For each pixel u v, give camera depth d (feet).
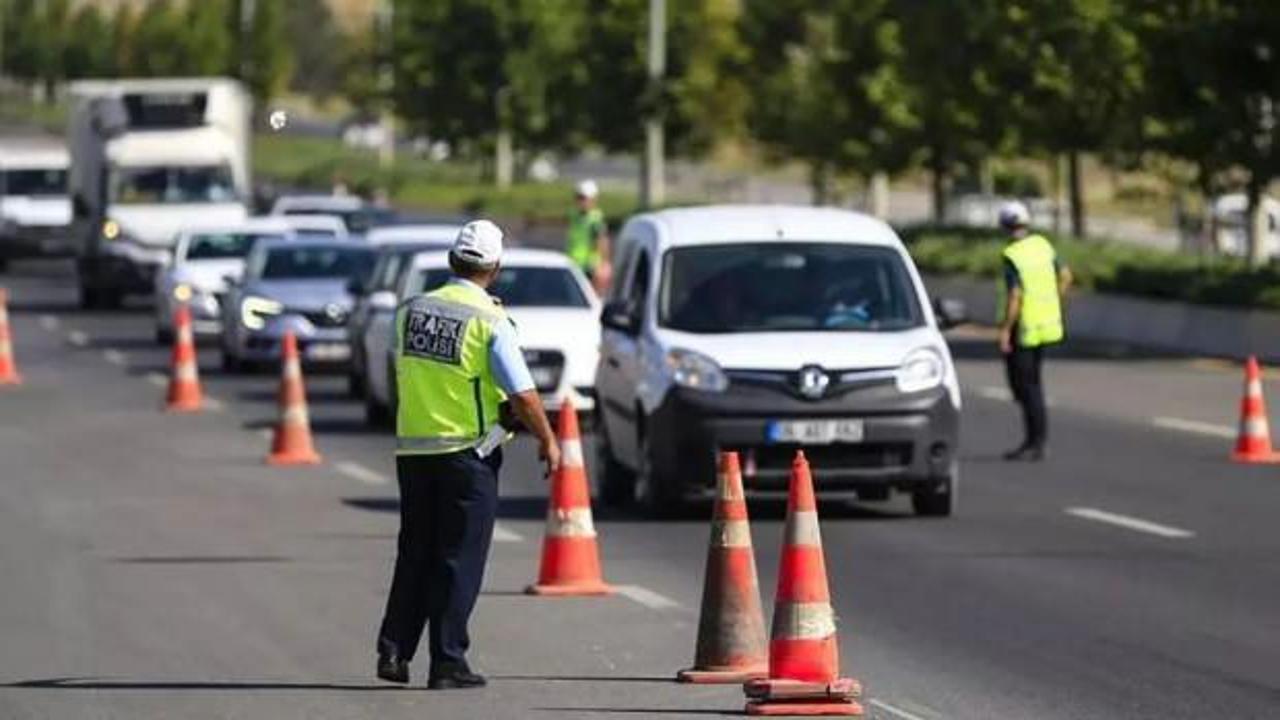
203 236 322.75
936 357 144.25
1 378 261.65
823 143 436.76
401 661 92.53
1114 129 341.82
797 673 87.35
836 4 436.35
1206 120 302.04
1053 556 129.70
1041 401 180.34
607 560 129.80
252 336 262.26
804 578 87.51
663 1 500.33
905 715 87.51
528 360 200.54
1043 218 533.14
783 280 149.07
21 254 510.17
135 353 303.27
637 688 92.89
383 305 214.69
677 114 502.38
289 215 380.78
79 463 182.29
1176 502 154.10
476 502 91.04
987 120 383.24
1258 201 319.47
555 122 611.47
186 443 197.47
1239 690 92.12
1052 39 358.43
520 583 121.70
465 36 616.39
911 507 151.84
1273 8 288.51
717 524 94.12
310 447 183.93
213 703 90.84
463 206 585.22
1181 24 296.71
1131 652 100.63
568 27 606.96
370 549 134.92
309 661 99.76
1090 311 308.60
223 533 142.10
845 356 142.51
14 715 88.99
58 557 132.36
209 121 396.57
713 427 141.28
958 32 374.84
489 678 95.35
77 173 410.11
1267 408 220.02
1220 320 279.49
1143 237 501.97
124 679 95.96
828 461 142.31
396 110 645.51
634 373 147.84
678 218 155.53
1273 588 118.01
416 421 90.99
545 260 212.84
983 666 97.76
